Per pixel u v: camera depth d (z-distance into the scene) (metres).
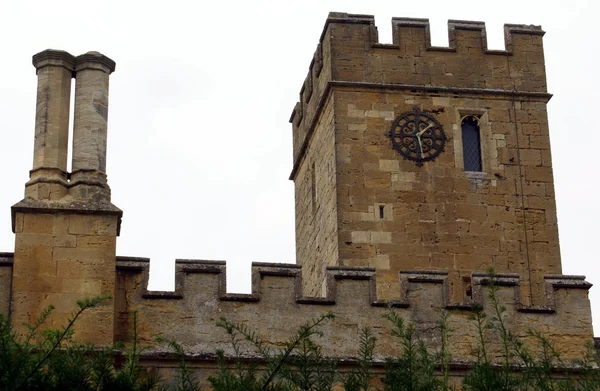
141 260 29.83
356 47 38.69
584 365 26.62
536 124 38.75
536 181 38.12
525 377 26.12
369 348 27.00
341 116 37.97
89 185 30.08
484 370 26.12
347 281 30.23
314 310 29.95
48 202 29.67
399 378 25.58
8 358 23.88
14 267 29.14
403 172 37.59
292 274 30.12
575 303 30.86
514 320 30.52
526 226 37.59
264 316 29.78
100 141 30.59
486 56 39.19
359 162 37.56
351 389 25.67
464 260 37.00
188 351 29.23
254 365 26.59
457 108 38.53
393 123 38.06
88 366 25.14
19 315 28.83
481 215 37.50
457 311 30.30
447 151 38.00
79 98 30.84
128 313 29.44
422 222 37.19
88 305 25.58
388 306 28.80
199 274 29.89
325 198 38.59
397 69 38.62
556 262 37.34
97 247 29.53
